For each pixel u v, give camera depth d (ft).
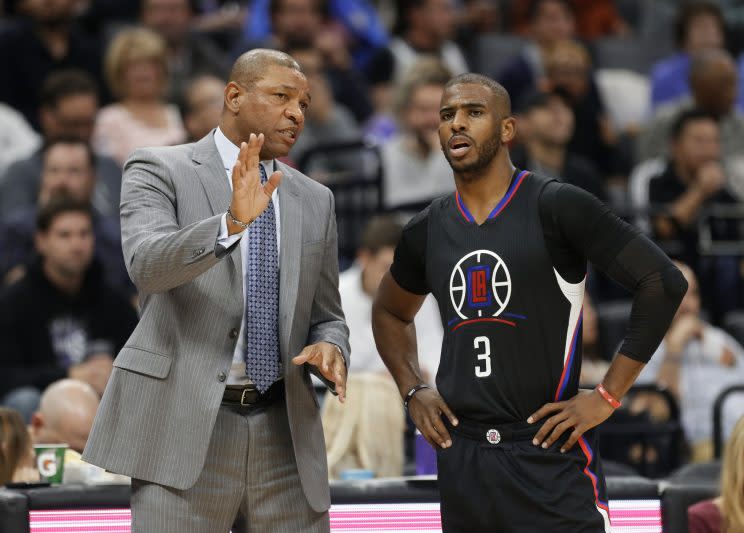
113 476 44.83
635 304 32.89
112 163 77.15
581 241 33.04
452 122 33.50
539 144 79.61
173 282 31.99
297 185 35.73
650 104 101.91
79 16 99.19
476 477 33.32
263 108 34.06
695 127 80.53
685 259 76.13
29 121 88.22
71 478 42.88
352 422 47.01
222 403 33.96
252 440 33.94
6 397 58.34
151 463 33.04
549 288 33.17
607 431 56.59
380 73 100.63
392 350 36.47
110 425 33.27
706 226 77.61
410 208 72.13
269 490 34.32
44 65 88.74
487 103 33.53
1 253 68.54
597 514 33.14
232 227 31.48
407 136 76.43
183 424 33.12
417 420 34.71
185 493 33.30
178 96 85.40
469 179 33.81
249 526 34.55
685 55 102.27
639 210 76.69
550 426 32.78
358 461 46.88
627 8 119.55
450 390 33.73
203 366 33.37
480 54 103.55
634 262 32.76
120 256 70.18
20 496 38.27
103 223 70.33
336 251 36.42
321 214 35.86
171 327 33.53
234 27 101.55
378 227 61.00
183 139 72.95
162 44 83.46
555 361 33.17
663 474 57.11
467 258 33.60
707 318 74.49
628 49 109.19
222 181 34.63
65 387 48.24
